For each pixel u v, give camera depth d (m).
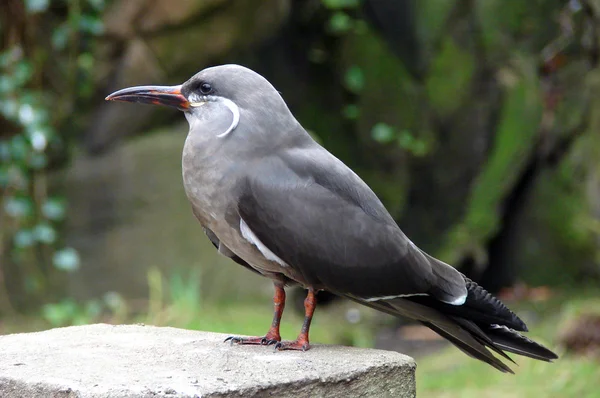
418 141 15.29
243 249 5.98
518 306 13.70
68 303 11.88
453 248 14.62
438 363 11.80
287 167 5.82
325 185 5.86
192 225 12.42
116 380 4.99
